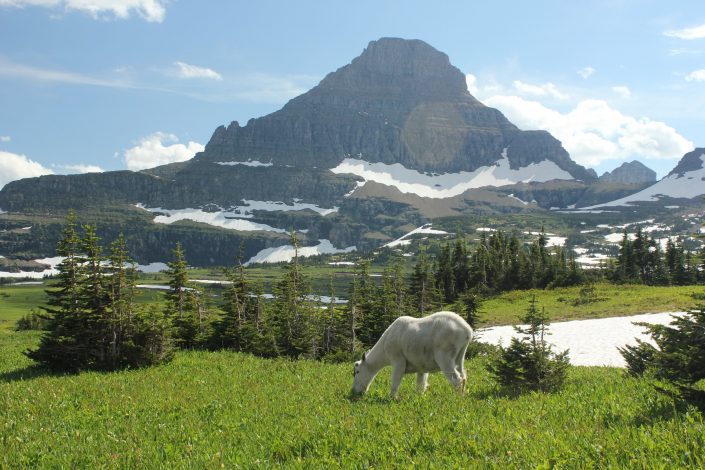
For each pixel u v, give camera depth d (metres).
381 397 13.17
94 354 19.92
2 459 8.66
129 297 20.58
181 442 9.41
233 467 7.62
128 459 8.36
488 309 62.09
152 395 14.41
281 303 32.28
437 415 9.79
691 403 8.52
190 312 28.33
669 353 9.16
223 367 20.03
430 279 48.34
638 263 94.44
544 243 97.81
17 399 13.98
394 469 6.90
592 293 63.62
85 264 20.30
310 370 19.55
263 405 12.72
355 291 34.72
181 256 29.44
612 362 25.95
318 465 7.37
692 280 86.62
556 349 31.05
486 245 106.50
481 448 7.24
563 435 7.38
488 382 14.85
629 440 6.77
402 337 13.16
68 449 9.15
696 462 5.86
